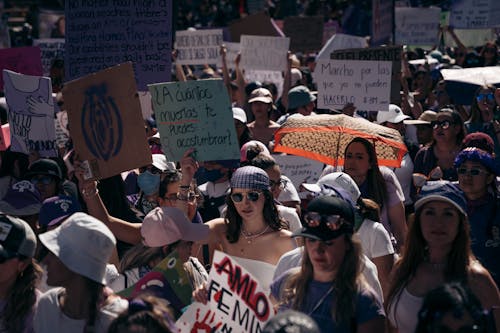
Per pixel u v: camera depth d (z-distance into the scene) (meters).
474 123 8.12
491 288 4.35
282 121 9.81
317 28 16.31
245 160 6.55
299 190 7.12
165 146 5.48
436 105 11.45
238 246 5.27
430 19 15.46
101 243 4.04
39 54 8.96
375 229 5.32
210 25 32.56
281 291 4.37
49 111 7.12
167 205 5.58
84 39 7.43
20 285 4.37
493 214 5.48
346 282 4.01
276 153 8.12
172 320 3.62
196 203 5.56
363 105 9.07
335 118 7.02
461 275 4.35
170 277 4.45
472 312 3.31
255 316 4.21
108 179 6.13
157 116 5.48
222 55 12.30
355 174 6.35
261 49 12.34
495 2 14.66
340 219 4.00
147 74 7.48
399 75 10.39
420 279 4.43
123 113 5.55
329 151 7.34
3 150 7.45
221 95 5.44
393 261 5.35
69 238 4.04
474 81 9.98
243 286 4.24
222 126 5.46
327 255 4.02
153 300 3.52
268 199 5.23
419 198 4.48
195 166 5.46
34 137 7.14
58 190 6.39
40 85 7.11
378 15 13.34
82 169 5.63
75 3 7.39
